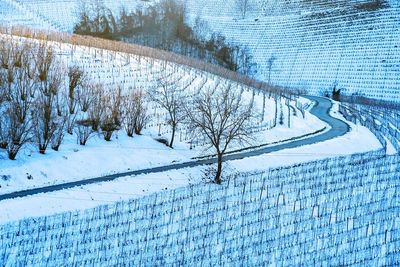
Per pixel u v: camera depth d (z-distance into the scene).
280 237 32.16
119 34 125.62
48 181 40.56
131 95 56.25
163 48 121.94
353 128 67.25
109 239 31.12
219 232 32.62
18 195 37.09
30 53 60.16
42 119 45.59
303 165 47.00
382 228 33.28
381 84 106.50
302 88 114.06
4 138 42.75
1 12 125.06
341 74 114.38
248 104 64.00
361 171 44.97
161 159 48.09
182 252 30.05
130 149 48.59
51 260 28.47
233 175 43.88
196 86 67.62
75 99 53.16
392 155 51.00
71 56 65.94
